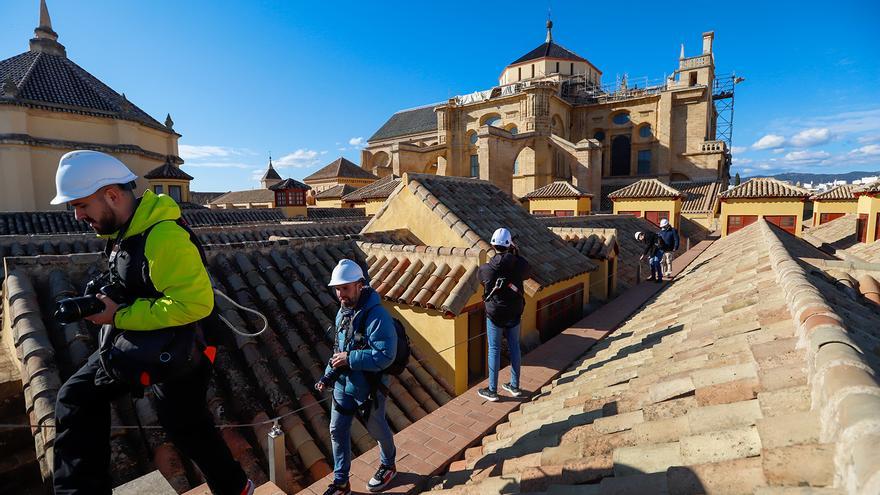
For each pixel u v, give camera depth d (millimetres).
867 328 3330
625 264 14633
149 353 1922
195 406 2236
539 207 31672
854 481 1349
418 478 3592
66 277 5398
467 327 6383
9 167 21875
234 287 6438
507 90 49906
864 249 13555
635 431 2615
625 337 6137
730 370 2799
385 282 6867
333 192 44500
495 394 4980
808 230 25000
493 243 4871
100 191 1925
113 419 3879
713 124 53094
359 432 4609
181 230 2012
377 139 65562
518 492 2615
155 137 29688
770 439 1965
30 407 3672
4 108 21766
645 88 47625
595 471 2426
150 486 2715
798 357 2570
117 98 28828
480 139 35438
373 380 3189
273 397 4738
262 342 5531
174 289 1900
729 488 1831
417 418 5273
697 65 45031
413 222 8883
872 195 15594
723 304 4645
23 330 4367
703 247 23797
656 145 45312
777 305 3584
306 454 4203
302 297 6609
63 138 24125
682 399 2756
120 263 1977
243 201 59500
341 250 8164
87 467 2010
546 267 8242
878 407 1576
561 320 8742
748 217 22750
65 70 27016
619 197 29109
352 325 3176
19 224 17266
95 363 2141
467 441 4152
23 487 3850
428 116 62188
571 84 51062
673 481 1996
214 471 2363
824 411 1847
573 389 4375
